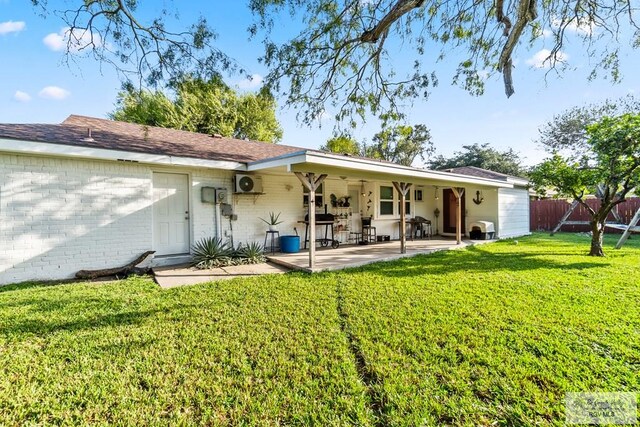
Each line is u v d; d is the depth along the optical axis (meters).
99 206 6.02
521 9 4.85
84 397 2.18
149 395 2.21
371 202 10.91
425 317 3.59
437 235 13.20
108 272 5.87
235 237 7.86
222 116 17.62
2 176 5.11
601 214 7.49
